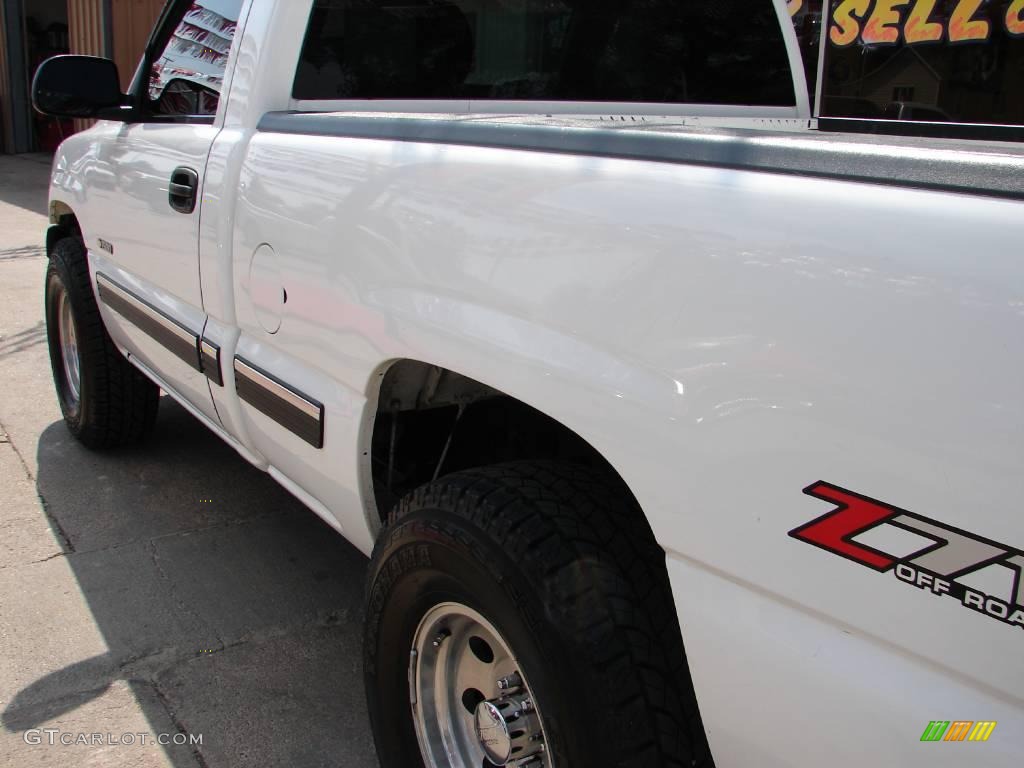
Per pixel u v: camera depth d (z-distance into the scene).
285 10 2.52
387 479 2.26
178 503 3.83
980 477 1.00
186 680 2.69
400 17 2.55
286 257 2.24
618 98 2.94
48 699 2.58
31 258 9.19
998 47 4.79
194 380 2.96
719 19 3.05
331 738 2.47
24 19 18.92
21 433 4.55
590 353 1.44
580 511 1.62
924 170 1.10
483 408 2.32
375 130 2.01
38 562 3.32
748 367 1.22
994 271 1.01
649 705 1.50
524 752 1.68
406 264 1.82
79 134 4.07
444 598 1.75
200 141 2.75
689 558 1.34
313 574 3.32
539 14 2.71
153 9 13.73
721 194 1.29
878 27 5.24
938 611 1.06
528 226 1.56
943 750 1.07
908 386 1.06
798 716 1.22
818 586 1.17
